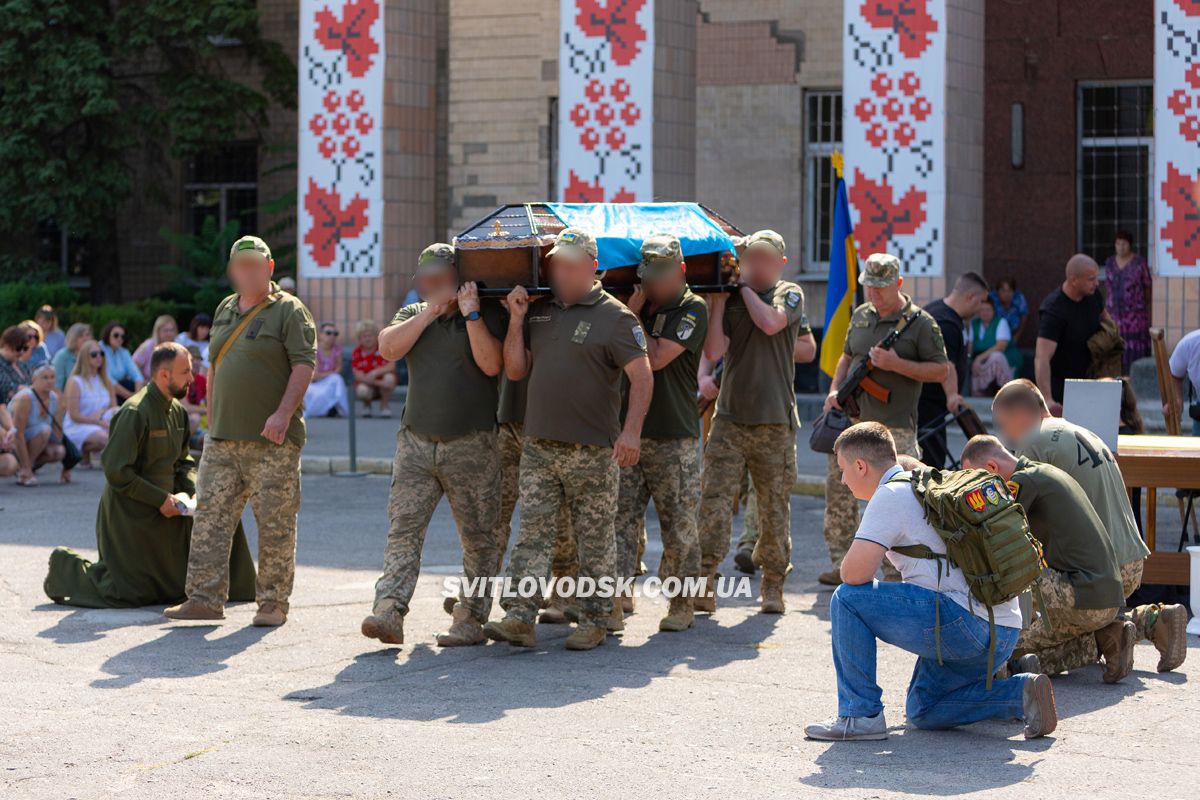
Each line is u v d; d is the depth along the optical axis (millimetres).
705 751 7352
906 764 7109
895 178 22250
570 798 6598
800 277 28531
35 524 15375
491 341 9406
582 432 9352
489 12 28875
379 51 26594
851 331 11430
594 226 9953
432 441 9578
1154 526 10836
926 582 7422
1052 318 13562
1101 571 8484
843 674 7578
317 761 7176
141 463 11078
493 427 9688
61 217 32344
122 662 9328
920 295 22234
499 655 9516
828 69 28281
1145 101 26922
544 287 9492
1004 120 27312
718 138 28984
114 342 21219
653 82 24281
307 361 10211
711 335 10344
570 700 8367
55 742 7516
